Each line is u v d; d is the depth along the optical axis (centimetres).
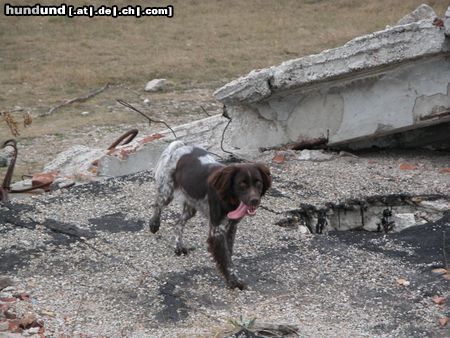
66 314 820
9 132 1994
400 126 1329
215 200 855
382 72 1307
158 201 987
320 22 3234
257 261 953
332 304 857
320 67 1283
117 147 1491
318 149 1373
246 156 1344
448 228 1060
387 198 1153
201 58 2783
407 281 911
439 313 838
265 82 1300
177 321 809
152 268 929
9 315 802
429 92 1315
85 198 1157
